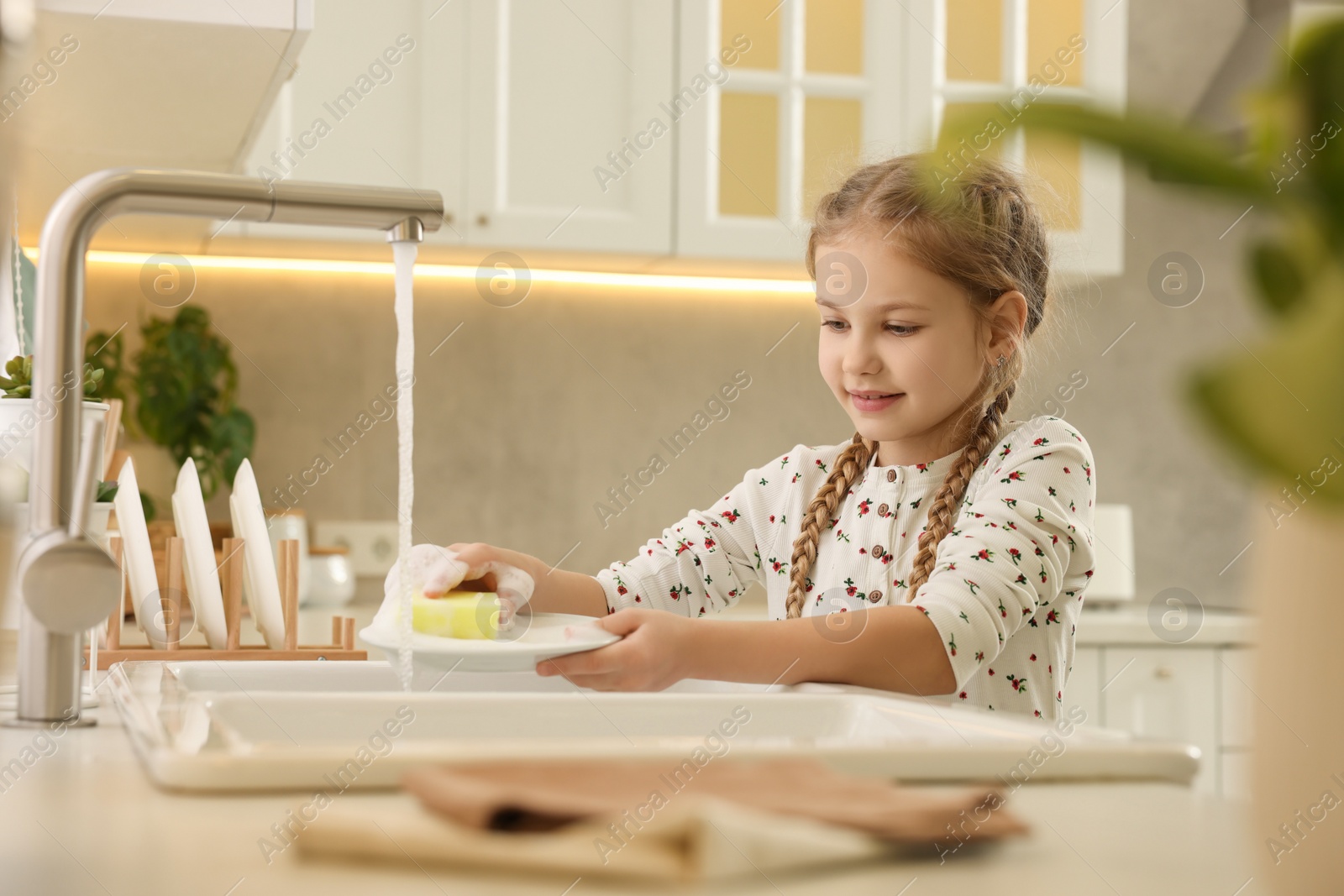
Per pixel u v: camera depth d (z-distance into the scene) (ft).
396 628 2.79
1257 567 0.91
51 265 2.04
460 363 7.19
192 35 3.84
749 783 1.28
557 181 6.27
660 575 3.98
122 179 2.17
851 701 2.38
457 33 6.14
